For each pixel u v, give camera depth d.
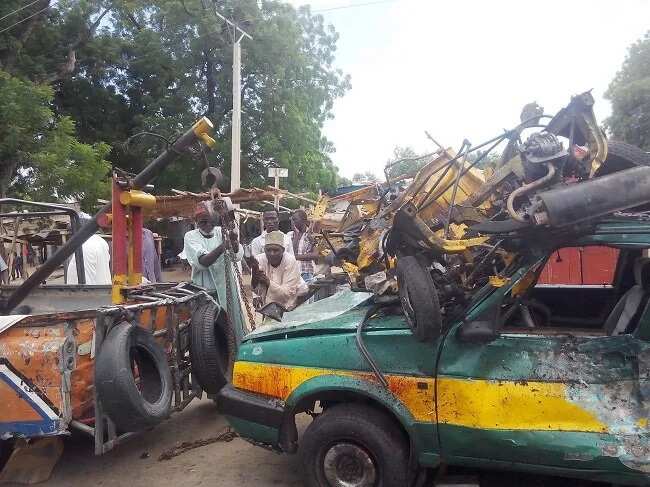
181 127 20.19
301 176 21.47
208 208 4.92
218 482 3.92
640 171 2.77
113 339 3.57
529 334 3.06
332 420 3.31
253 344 3.74
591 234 2.98
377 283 3.46
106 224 4.70
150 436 4.82
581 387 2.91
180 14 19.66
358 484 3.28
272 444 3.59
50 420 3.47
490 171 4.00
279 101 20.56
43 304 5.61
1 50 16.81
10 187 15.39
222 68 20.27
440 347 3.13
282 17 20.52
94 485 3.92
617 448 2.78
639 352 2.87
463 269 3.25
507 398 2.97
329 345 3.40
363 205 5.00
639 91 29.23
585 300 4.04
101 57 20.31
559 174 2.89
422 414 3.13
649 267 3.25
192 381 4.70
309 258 7.21
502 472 3.77
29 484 3.96
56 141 14.42
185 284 5.16
